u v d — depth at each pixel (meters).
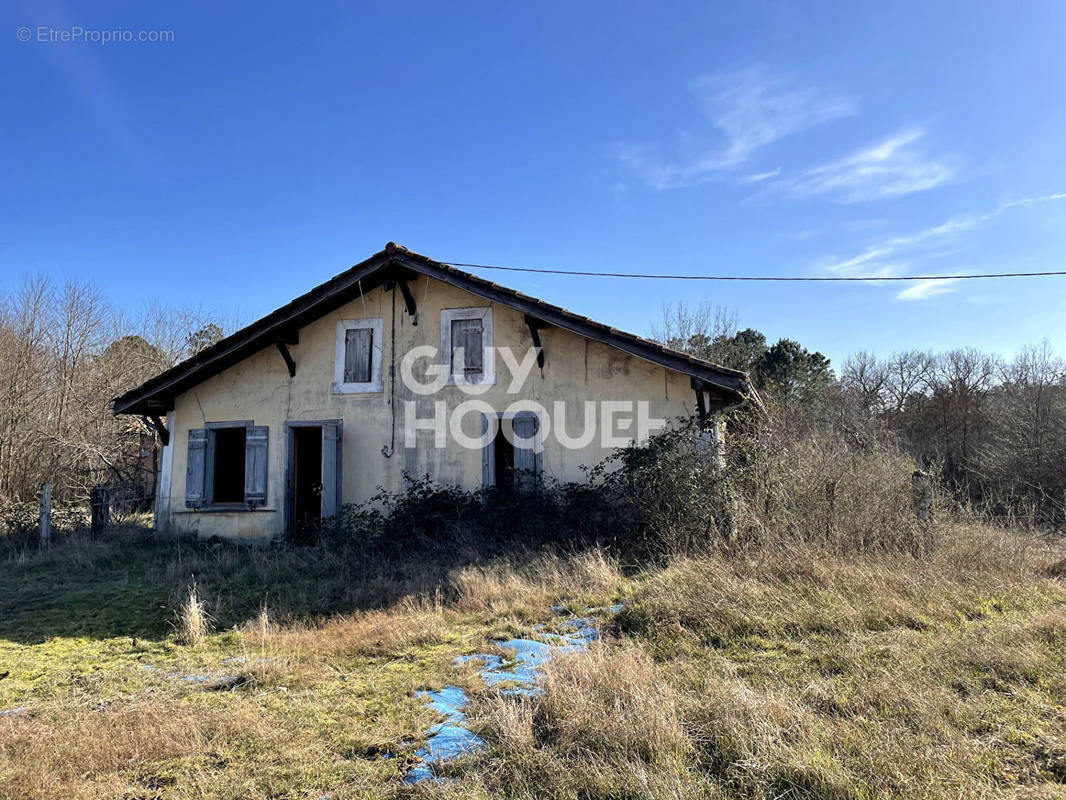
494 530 9.31
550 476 10.62
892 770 3.06
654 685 4.10
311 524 11.39
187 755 3.64
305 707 4.27
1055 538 10.50
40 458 16.41
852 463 9.85
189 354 24.33
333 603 7.29
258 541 11.67
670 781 3.02
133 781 3.41
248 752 3.66
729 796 2.97
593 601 6.57
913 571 7.09
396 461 11.40
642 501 8.75
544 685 4.17
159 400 12.38
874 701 3.92
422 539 9.46
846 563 7.29
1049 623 5.34
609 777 3.09
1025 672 4.36
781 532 8.29
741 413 9.70
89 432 17.83
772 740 3.31
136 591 8.04
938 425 25.70
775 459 9.26
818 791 2.95
